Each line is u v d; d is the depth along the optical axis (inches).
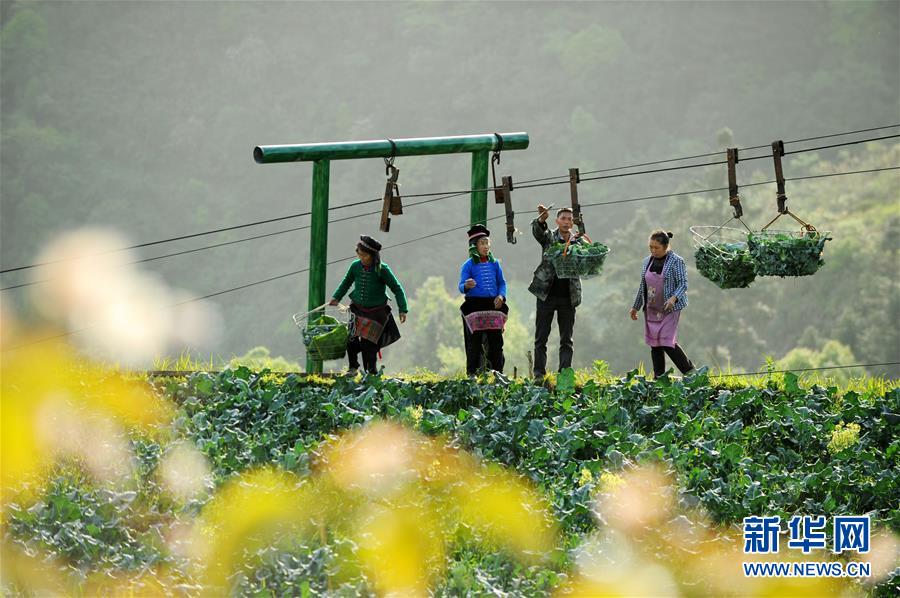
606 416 1771.7
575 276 1961.1
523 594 1295.5
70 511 1373.0
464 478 1550.2
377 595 1279.5
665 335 1991.9
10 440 1565.0
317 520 1412.4
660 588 1333.7
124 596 1238.3
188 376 1872.5
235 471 1529.3
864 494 1628.9
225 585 1279.5
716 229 1950.1
